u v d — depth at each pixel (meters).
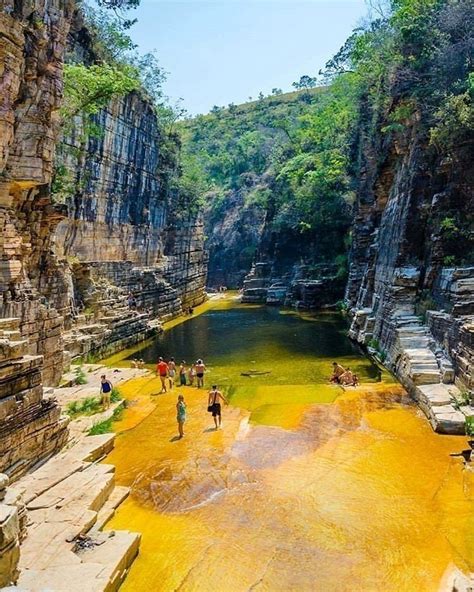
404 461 14.26
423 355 21.00
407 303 26.06
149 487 13.34
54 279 21.97
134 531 11.16
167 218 52.72
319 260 60.16
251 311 54.78
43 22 16.69
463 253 23.53
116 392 21.73
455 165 24.08
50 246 21.95
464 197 23.72
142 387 23.48
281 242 65.56
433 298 24.09
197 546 10.54
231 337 38.06
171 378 23.66
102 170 36.62
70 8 18.44
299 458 14.77
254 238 86.12
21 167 16.61
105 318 32.41
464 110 21.88
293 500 12.36
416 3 27.42
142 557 10.18
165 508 12.22
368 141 39.66
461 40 26.16
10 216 16.77
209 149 111.81
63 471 12.66
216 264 90.94
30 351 18.34
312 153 65.06
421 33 26.77
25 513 8.26
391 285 27.70
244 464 14.54
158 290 45.91
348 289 48.75
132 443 16.52
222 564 9.91
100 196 36.56
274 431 17.03
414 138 28.52
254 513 11.86
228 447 15.84
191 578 9.49
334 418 18.06
